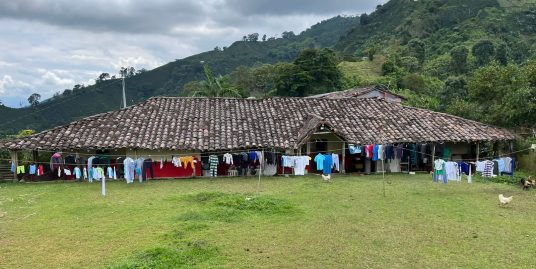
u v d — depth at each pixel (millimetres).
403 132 24109
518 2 97938
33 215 14781
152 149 21484
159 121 23734
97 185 20547
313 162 24391
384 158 23469
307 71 61875
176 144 21781
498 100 29297
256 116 25000
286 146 22203
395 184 20516
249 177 22688
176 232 12461
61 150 21578
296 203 16203
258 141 22406
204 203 16141
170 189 19359
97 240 12055
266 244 11578
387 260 10469
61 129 22547
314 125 22609
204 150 21750
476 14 93562
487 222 13734
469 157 26234
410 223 13586
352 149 22797
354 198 17172
